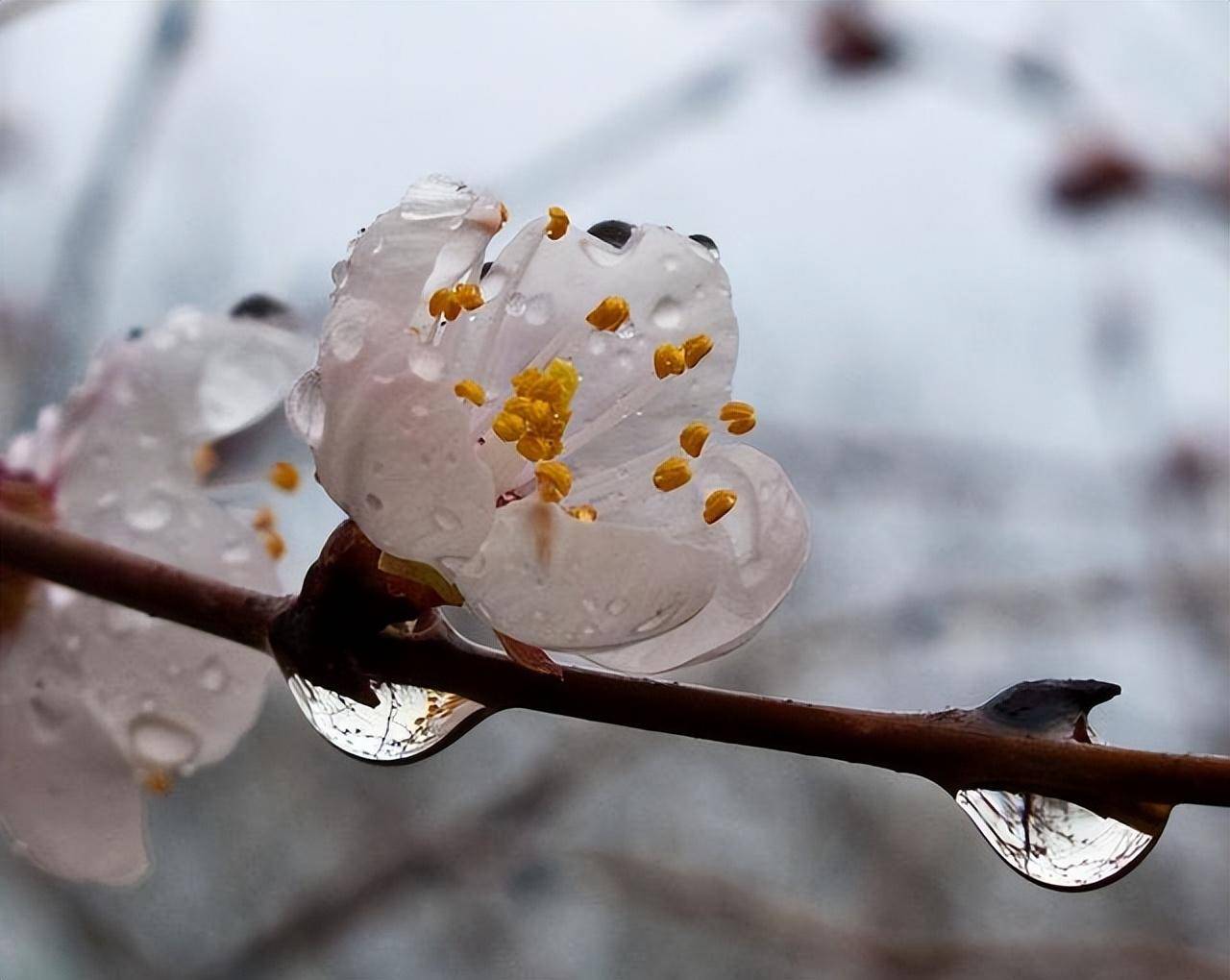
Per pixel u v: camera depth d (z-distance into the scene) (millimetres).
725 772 351
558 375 126
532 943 322
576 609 121
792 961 249
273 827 330
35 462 140
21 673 139
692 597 121
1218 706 257
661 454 128
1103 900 347
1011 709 124
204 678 139
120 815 139
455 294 123
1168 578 261
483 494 121
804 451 282
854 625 281
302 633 125
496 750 318
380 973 315
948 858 350
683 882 249
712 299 130
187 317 142
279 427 141
